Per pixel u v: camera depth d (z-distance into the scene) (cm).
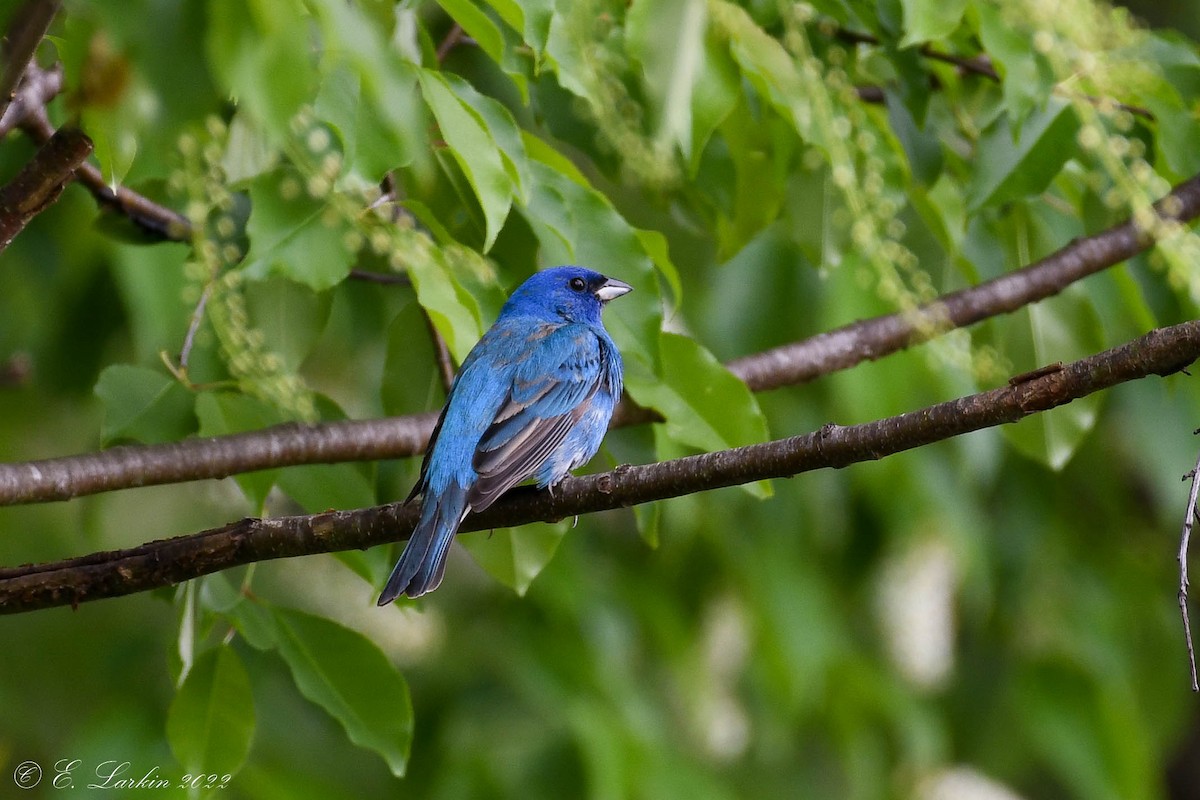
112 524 1392
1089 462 1554
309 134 720
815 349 1047
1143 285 1065
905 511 1362
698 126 784
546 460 899
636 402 889
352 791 1296
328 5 433
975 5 841
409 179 895
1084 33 820
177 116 425
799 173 1006
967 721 1531
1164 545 1641
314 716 1317
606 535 1438
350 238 751
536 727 1265
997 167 906
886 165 938
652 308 864
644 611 1351
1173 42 959
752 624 1361
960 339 876
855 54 977
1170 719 1555
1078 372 659
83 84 430
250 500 880
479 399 892
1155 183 854
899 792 1462
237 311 775
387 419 932
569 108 959
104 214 1003
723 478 741
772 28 923
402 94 484
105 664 1221
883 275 824
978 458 1324
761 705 1402
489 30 709
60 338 1212
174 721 827
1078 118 909
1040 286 1036
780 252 1323
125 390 865
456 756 1245
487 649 1327
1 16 453
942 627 1352
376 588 881
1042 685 1462
